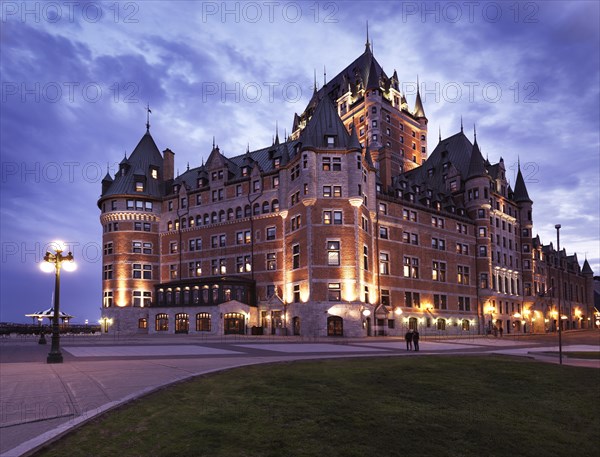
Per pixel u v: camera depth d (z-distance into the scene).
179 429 10.47
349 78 114.94
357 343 43.59
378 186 69.00
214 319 62.44
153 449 9.13
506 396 16.61
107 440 9.46
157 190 80.25
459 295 76.75
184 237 75.50
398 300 66.75
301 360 24.56
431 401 15.20
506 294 86.00
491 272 82.31
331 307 56.06
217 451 9.33
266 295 65.19
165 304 68.94
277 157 69.56
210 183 74.12
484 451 10.88
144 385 15.30
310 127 61.84
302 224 59.53
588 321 123.88
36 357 26.31
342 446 10.30
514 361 25.59
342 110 112.00
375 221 65.38
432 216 75.00
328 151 59.53
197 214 74.56
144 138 84.25
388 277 65.88
